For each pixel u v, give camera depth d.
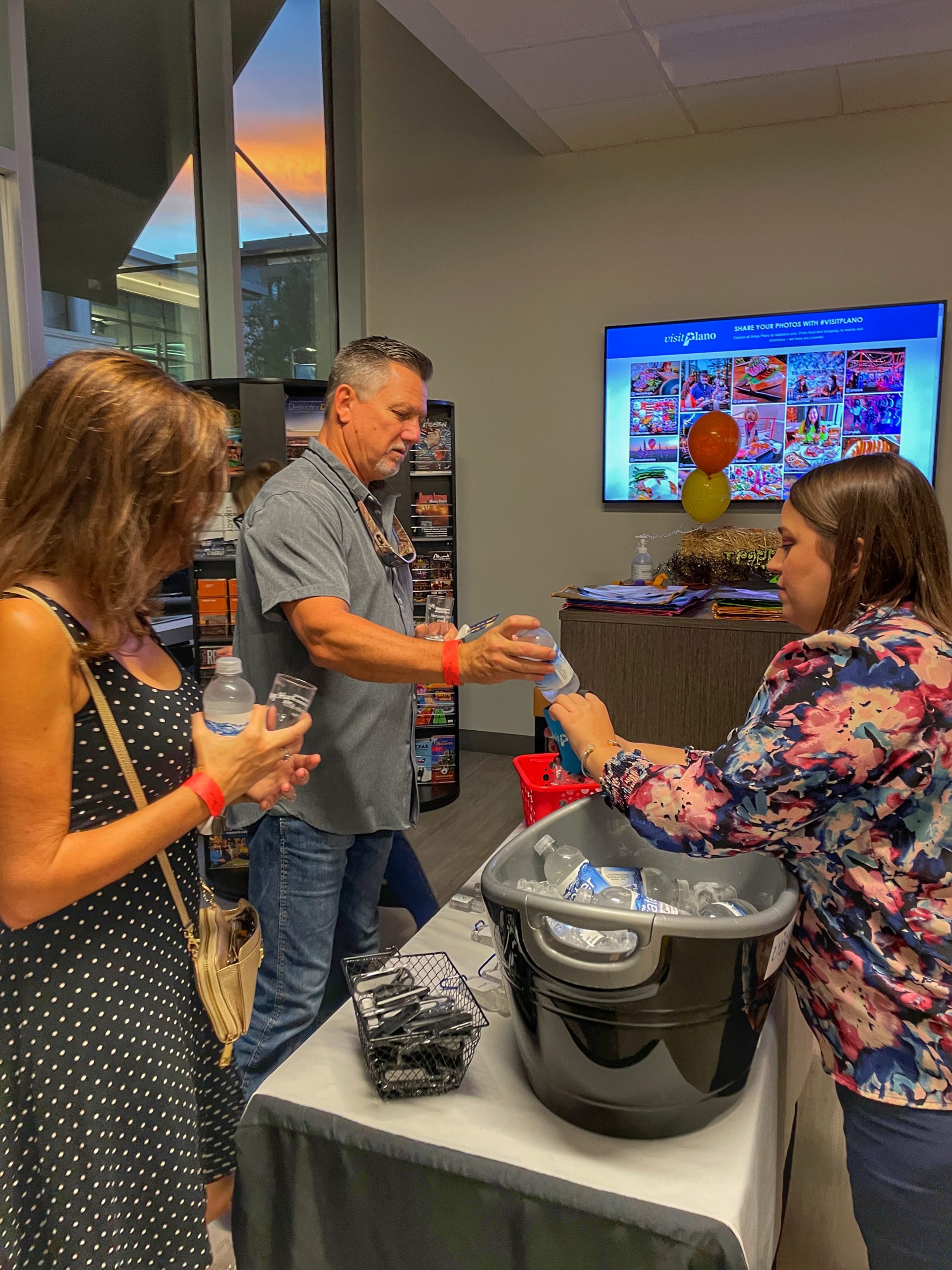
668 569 3.78
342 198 4.73
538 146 4.21
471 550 4.78
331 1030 1.20
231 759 1.03
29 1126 0.96
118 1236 1.00
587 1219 0.90
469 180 4.50
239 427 3.42
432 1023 1.10
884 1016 1.02
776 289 4.05
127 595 0.96
